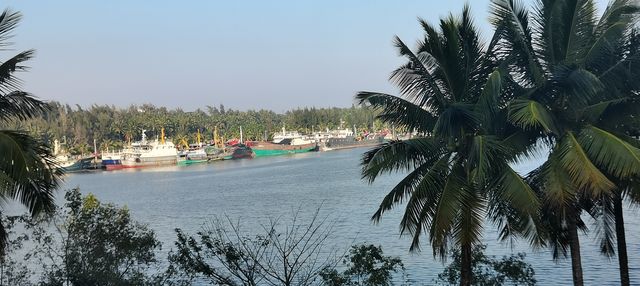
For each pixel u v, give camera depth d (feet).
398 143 52.16
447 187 49.42
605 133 45.03
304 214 163.22
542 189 48.70
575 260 52.13
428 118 53.93
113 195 290.15
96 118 539.29
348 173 316.19
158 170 491.31
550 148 51.70
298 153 611.06
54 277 54.19
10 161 39.96
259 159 571.28
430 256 93.50
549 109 49.98
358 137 640.99
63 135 488.02
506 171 47.83
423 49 52.80
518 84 53.36
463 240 49.01
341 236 116.78
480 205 49.42
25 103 47.29
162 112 638.94
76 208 55.98
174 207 218.59
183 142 588.50
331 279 53.06
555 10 52.08
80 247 53.88
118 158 501.15
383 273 52.42
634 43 49.21
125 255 53.57
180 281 54.80
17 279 56.08
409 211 51.19
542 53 53.26
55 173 45.52
